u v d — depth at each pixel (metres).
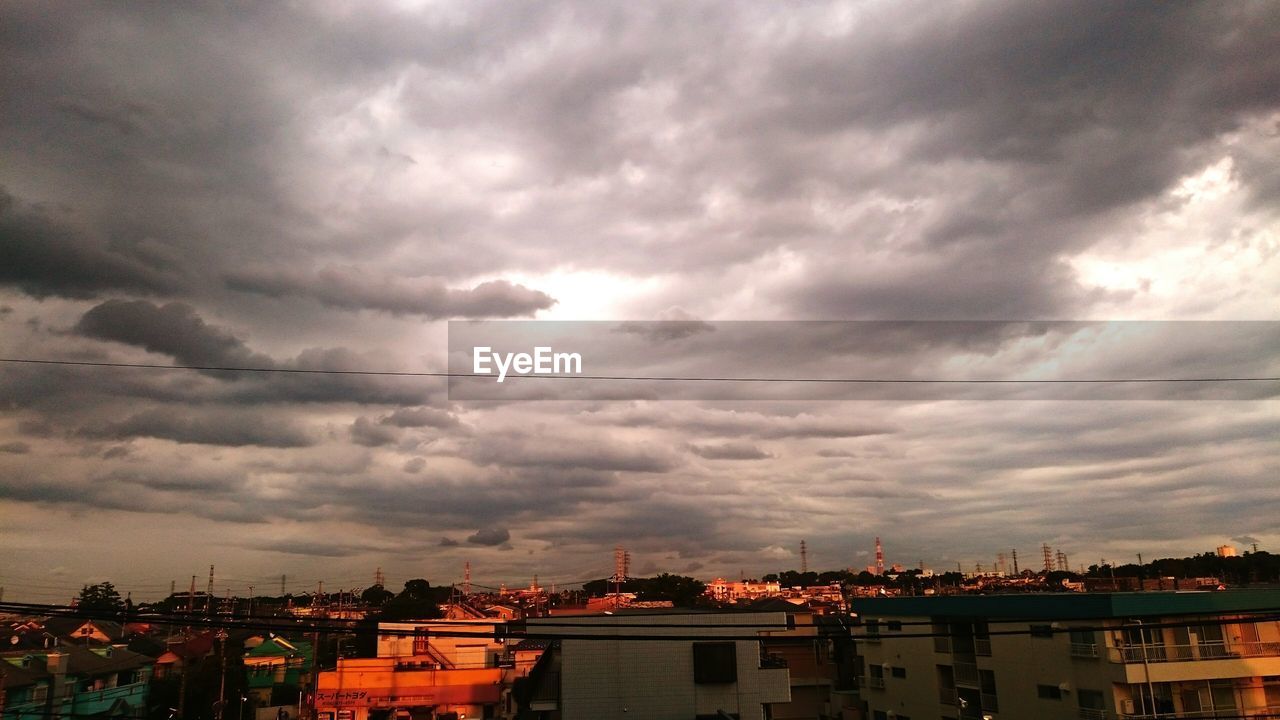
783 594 97.06
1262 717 27.53
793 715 48.06
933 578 72.12
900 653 42.66
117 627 73.38
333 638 71.88
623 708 31.86
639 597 87.81
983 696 36.12
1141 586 47.09
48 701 40.31
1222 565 51.59
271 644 67.25
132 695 49.19
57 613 13.59
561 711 31.94
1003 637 35.22
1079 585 57.16
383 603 78.62
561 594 75.19
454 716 48.69
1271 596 31.12
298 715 55.88
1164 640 29.89
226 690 55.03
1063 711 31.72
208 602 67.75
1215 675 29.09
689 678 32.28
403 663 51.34
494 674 50.47
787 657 49.03
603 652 32.44
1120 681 29.11
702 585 94.56
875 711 44.53
